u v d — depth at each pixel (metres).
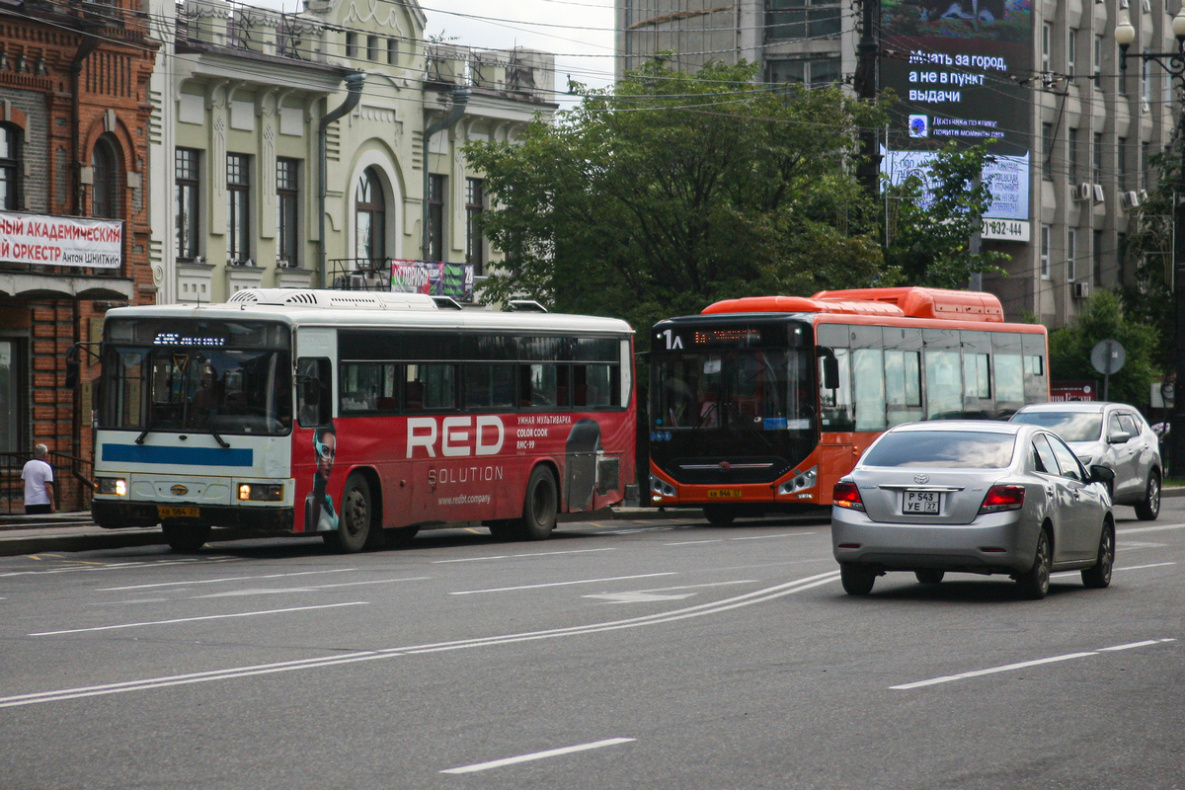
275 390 26.86
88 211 40.34
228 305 27.73
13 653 15.29
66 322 40.09
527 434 32.16
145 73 41.75
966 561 19.45
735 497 35.25
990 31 79.25
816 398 35.00
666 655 15.30
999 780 10.11
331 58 47.53
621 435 34.97
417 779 9.97
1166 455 67.94
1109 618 18.34
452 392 30.34
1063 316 84.69
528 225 45.50
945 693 13.23
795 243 45.25
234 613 18.55
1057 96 84.00
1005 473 19.75
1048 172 84.38
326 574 23.70
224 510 26.88
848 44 81.50
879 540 19.78
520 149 46.22
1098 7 87.62
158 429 27.38
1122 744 11.25
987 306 42.56
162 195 42.59
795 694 13.15
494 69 53.09
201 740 11.14
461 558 26.98
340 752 10.76
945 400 39.75
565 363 33.38
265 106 45.75
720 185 46.09
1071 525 20.89
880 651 15.63
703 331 35.78
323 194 47.28
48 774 10.07
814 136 45.78
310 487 27.16
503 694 13.08
